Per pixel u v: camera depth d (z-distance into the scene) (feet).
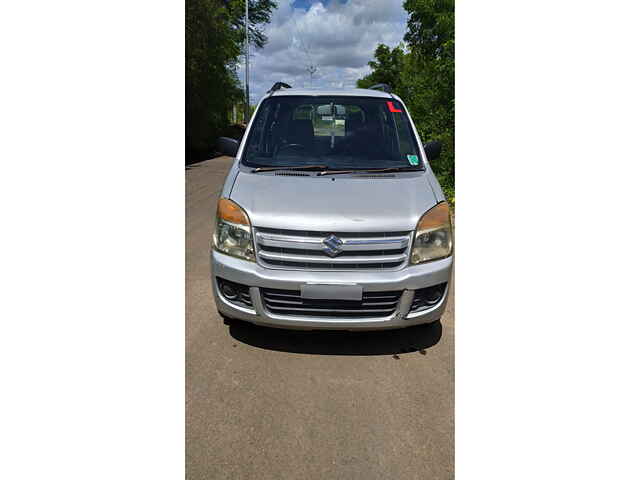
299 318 9.84
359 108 13.34
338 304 9.80
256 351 10.58
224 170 43.96
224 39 66.54
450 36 27.50
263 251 9.85
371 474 7.17
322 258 9.64
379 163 12.05
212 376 9.61
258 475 7.11
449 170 28.37
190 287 14.07
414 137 13.00
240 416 8.42
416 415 8.54
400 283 9.69
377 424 8.27
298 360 10.27
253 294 9.87
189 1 58.70
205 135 63.77
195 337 11.10
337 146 12.50
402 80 38.47
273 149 12.46
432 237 10.03
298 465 7.31
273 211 9.91
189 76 60.29
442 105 29.14
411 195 10.55
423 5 28.43
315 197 10.28
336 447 7.71
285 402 8.83
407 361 10.29
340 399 8.95
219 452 7.56
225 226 10.27
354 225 9.66
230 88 73.36
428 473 7.22
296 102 13.42
